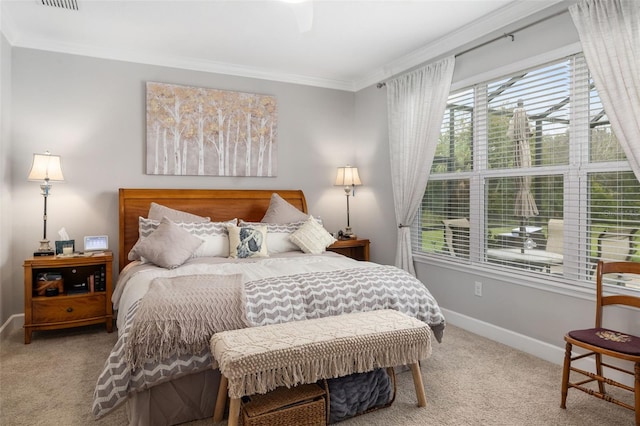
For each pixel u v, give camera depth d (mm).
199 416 2107
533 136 3016
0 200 3277
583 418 2121
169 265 3082
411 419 2107
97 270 3682
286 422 1854
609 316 2543
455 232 3734
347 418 2107
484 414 2156
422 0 2939
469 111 3562
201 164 4258
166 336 1936
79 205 3797
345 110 5090
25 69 3590
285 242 3840
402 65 4246
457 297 3689
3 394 2365
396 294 2639
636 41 2289
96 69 3846
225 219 4230
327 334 1999
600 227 2625
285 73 4664
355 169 4770
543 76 2930
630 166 2355
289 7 3053
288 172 4762
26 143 3604
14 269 3574
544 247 2951
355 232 5137
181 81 4199
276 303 2316
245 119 4461
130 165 3996
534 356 2959
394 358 2078
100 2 2961
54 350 3074
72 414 2146
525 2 2912
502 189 3277
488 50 3318
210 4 2994
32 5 3000
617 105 2367
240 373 1719
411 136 4023
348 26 3395
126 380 1867
